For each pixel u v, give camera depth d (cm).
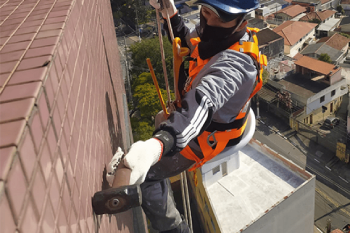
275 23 3938
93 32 212
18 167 62
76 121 116
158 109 1808
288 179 1156
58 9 139
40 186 73
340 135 2242
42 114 79
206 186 1169
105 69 268
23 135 65
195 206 1459
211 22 148
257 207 1089
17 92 76
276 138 2314
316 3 4209
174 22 212
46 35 109
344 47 3212
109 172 140
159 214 194
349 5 4484
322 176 1973
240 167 1218
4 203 55
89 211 120
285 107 2402
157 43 2056
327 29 3706
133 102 2020
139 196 122
